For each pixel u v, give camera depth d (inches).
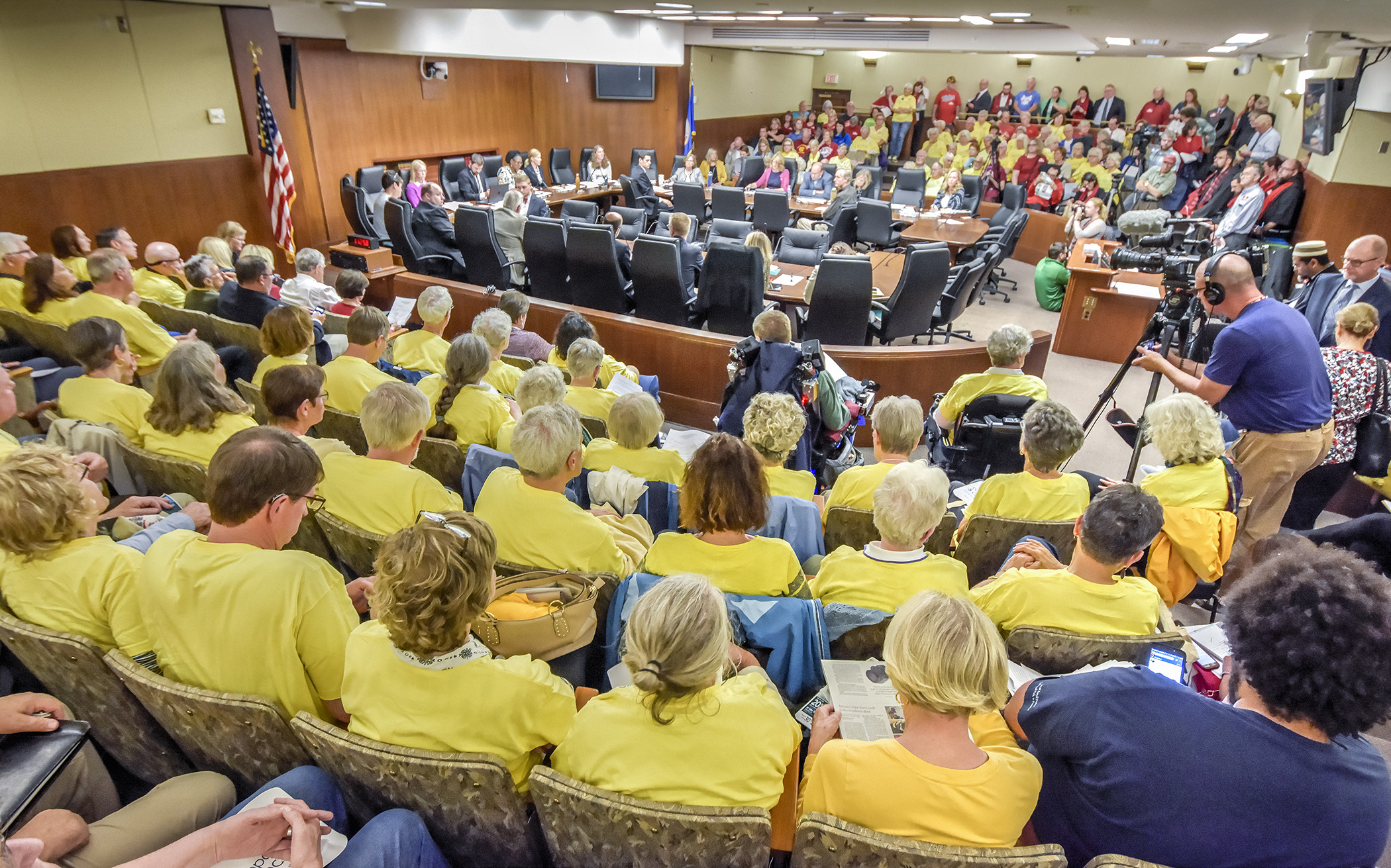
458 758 46.0
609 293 233.1
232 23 254.5
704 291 212.5
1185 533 86.1
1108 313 238.7
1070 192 424.5
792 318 241.0
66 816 47.3
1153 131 466.9
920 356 175.8
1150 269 226.8
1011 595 69.3
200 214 259.3
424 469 106.9
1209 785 43.7
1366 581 42.1
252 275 146.7
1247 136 399.2
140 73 233.9
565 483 76.8
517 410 119.7
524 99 465.7
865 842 42.5
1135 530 65.0
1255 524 118.5
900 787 45.4
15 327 140.2
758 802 47.8
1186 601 109.6
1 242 153.0
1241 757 43.4
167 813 50.9
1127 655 63.8
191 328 154.5
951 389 136.2
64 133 218.7
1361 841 42.4
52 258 136.7
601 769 47.4
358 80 366.6
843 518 90.4
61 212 220.8
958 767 45.9
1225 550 85.7
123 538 79.4
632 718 47.6
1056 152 467.8
